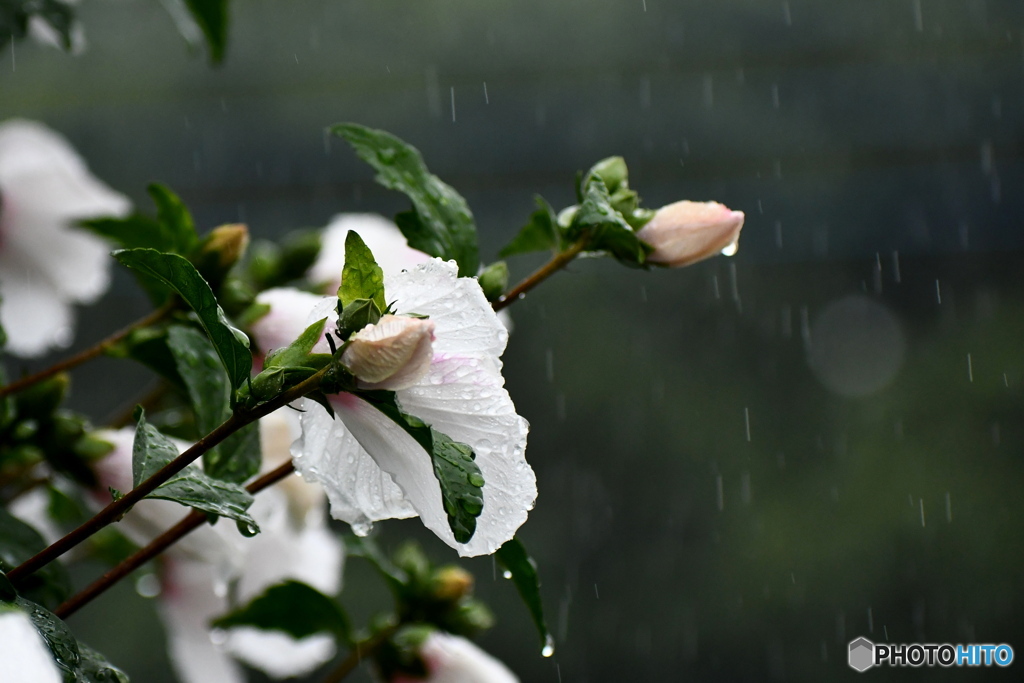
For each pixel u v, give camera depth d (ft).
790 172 20.43
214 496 3.37
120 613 17.04
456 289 3.29
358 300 3.17
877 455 21.98
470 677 5.63
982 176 20.74
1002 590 21.33
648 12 19.98
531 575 4.00
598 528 20.74
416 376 3.10
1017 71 20.67
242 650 6.33
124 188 18.25
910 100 20.66
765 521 21.35
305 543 6.21
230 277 5.13
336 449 3.53
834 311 22.43
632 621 20.45
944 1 20.57
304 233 5.77
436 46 19.38
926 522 21.56
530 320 21.24
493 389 3.24
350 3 19.25
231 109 18.69
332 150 18.75
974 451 21.93
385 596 18.31
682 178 20.03
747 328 22.22
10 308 6.63
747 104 20.31
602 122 19.58
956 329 22.53
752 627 20.76
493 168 19.16
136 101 18.37
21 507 6.00
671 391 21.61
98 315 17.67
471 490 3.06
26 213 6.44
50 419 5.02
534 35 19.69
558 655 19.88
